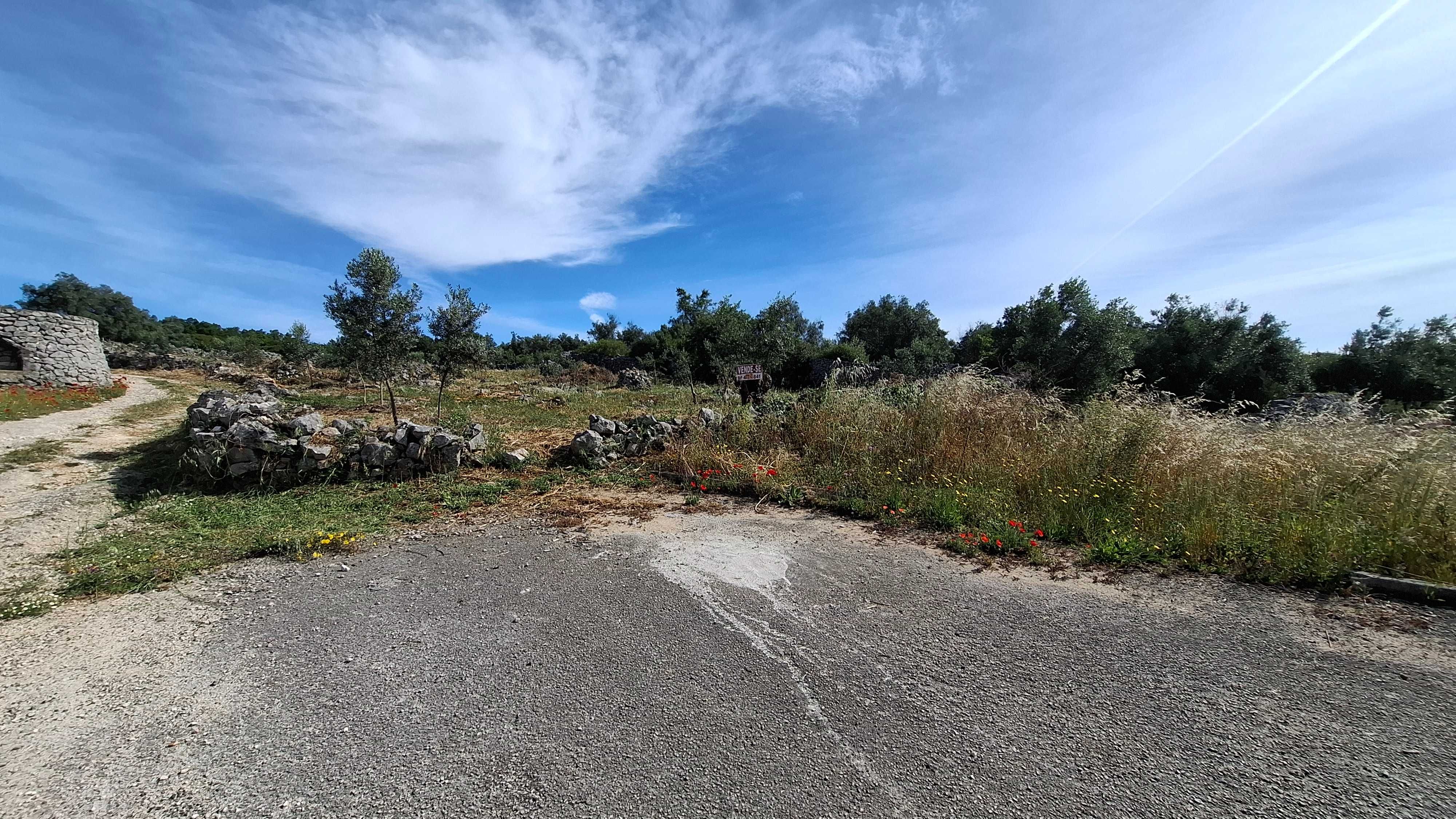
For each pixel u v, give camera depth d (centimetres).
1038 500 506
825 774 196
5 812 179
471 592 359
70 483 648
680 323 2520
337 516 520
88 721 228
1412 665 262
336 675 262
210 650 286
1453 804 179
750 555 423
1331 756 203
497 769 200
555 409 1377
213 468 609
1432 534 373
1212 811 178
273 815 180
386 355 859
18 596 350
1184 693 243
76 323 1838
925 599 344
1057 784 191
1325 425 533
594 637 297
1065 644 287
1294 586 352
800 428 764
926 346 2589
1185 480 480
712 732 220
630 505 568
